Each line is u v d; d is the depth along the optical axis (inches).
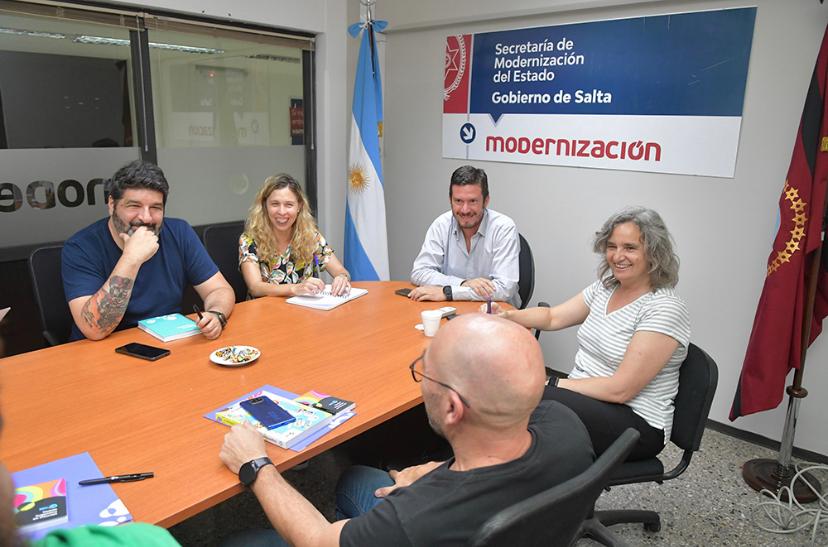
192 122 135.9
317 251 112.3
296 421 54.3
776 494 93.4
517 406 36.1
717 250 110.3
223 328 82.0
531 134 131.7
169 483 45.8
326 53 153.2
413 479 52.4
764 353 94.5
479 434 37.5
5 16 106.5
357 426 55.5
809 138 88.4
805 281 94.3
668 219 115.3
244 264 106.0
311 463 99.1
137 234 78.0
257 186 151.6
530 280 111.9
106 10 116.3
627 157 118.3
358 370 68.4
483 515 35.4
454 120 144.9
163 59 128.3
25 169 113.4
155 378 65.0
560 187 129.5
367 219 146.4
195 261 90.4
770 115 100.8
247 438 49.3
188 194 138.9
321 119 157.6
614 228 73.0
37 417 55.6
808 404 103.3
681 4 107.4
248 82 144.2
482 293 98.4
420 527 34.9
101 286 80.4
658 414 70.7
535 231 135.6
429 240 114.4
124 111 124.7
